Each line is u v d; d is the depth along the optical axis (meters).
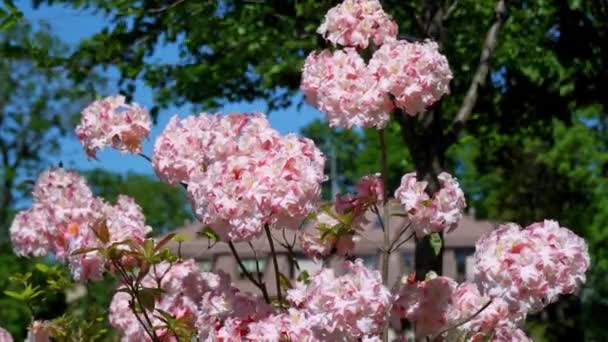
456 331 5.12
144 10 9.95
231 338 4.65
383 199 5.03
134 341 5.86
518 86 11.83
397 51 4.69
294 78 10.79
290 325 4.55
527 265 4.25
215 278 5.23
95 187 27.58
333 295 4.19
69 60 10.12
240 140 4.46
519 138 13.16
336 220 5.24
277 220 4.33
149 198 44.84
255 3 10.29
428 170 7.59
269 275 8.27
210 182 4.34
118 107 5.15
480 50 11.09
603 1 11.00
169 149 4.77
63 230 4.99
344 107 4.68
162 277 5.09
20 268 25.70
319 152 4.48
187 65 10.35
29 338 5.79
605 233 28.98
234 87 11.30
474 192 30.20
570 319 25.42
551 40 11.38
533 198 26.45
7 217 28.61
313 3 9.72
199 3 9.79
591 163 29.41
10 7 9.30
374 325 4.21
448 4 9.37
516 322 5.12
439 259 6.75
